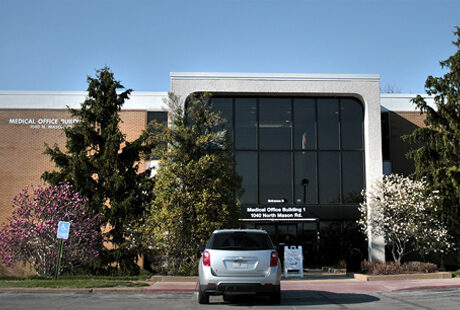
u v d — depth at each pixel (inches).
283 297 498.6
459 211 830.5
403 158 1074.1
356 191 944.3
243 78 946.1
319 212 930.7
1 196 997.2
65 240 702.5
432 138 873.5
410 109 1097.4
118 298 487.2
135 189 800.3
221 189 739.4
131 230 777.6
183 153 764.0
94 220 752.3
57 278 649.6
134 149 816.9
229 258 402.0
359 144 962.7
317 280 716.7
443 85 870.4
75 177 767.1
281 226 933.8
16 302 441.1
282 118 965.2
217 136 799.1
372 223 831.1
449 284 609.3
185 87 937.5
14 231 681.6
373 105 950.4
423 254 863.1
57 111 1040.8
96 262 757.9
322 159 952.3
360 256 839.7
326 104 973.2
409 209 802.8
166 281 677.9
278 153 951.6
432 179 858.1
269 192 935.0
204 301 423.5
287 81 949.8
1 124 1028.5
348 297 499.5
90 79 836.0
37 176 1010.1
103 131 822.5
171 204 714.8
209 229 700.7
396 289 572.4
